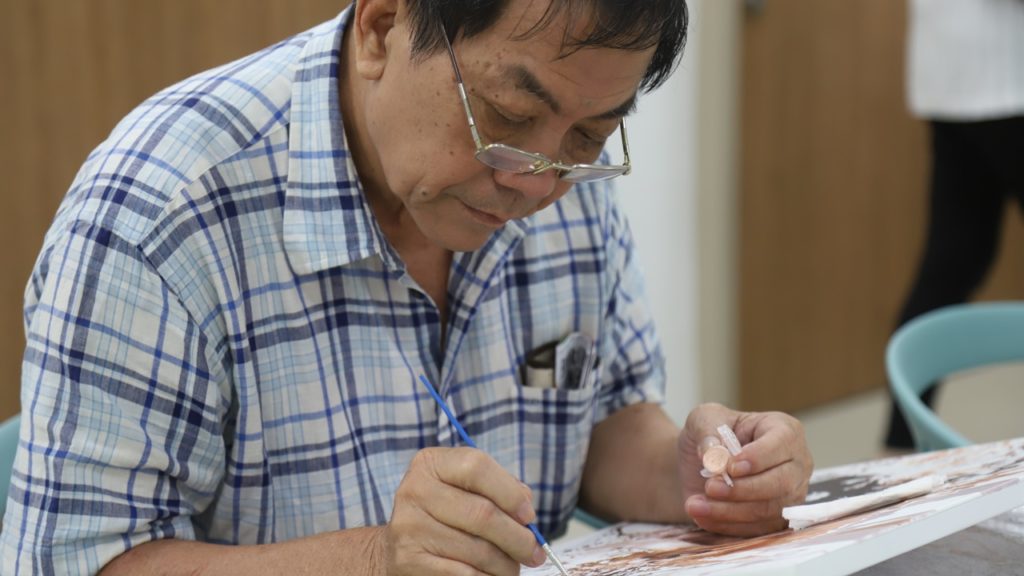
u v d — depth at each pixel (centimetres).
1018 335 186
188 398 94
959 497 87
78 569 90
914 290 288
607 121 88
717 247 311
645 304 132
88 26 206
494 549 86
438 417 109
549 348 119
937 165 281
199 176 95
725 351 322
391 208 105
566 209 119
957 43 267
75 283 89
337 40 102
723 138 305
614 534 117
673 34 86
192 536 99
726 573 79
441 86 85
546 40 80
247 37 224
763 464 106
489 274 110
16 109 201
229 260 96
